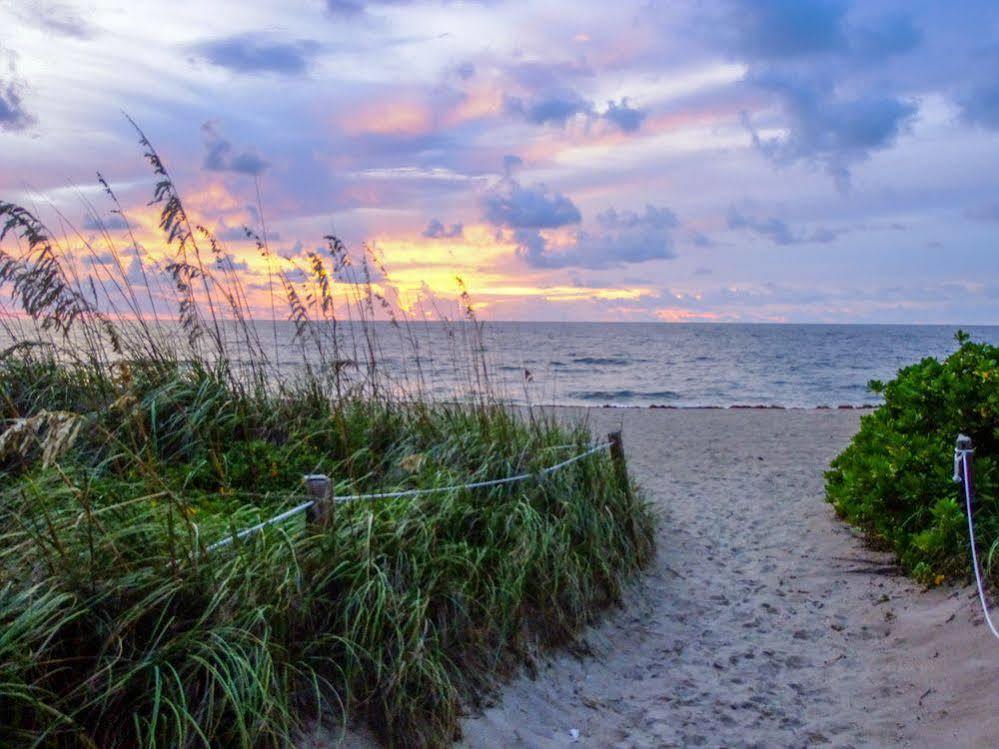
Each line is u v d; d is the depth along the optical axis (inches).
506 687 178.2
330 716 146.3
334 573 161.9
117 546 141.1
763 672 200.8
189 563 141.9
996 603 201.5
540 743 163.9
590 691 189.6
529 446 253.4
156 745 122.0
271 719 132.1
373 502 194.4
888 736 167.3
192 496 199.9
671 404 1056.2
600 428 596.1
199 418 229.1
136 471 185.8
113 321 235.6
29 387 230.7
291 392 262.8
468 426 265.0
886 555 264.7
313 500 169.3
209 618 138.6
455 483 219.5
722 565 276.5
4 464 198.4
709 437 564.7
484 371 290.5
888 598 233.8
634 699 188.4
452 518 202.5
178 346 252.5
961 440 225.1
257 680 129.3
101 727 122.2
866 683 190.7
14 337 236.5
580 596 213.2
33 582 129.6
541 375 1497.3
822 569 265.7
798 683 194.5
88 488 151.0
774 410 764.0
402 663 151.6
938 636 201.8
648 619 231.5
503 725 165.5
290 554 159.8
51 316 180.9
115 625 128.8
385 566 169.5
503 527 210.4
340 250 272.8
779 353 2425.0
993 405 250.8
